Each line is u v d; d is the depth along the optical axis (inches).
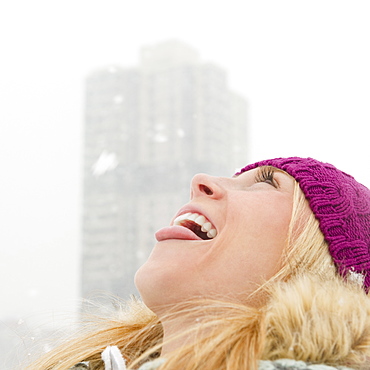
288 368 22.7
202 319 28.7
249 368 23.2
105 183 1081.4
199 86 1086.4
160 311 31.3
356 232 33.6
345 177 37.6
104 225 1061.1
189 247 31.6
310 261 31.4
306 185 33.8
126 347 37.1
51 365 37.7
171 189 1050.7
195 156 1056.8
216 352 24.2
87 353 36.6
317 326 24.2
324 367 22.6
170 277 30.4
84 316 42.1
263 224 31.8
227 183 36.5
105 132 1120.2
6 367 40.7
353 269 31.6
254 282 30.3
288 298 25.6
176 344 29.5
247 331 25.2
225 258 30.7
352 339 24.4
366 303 26.4
